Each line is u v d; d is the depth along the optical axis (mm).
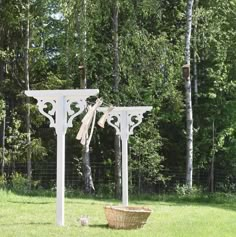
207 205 14805
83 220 9172
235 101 19797
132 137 18500
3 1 18781
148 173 19078
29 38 19188
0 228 8609
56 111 9094
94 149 21047
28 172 18484
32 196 15320
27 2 18672
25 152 18875
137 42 18047
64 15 18047
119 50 18125
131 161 18484
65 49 18109
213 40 18703
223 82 19141
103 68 18438
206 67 20656
